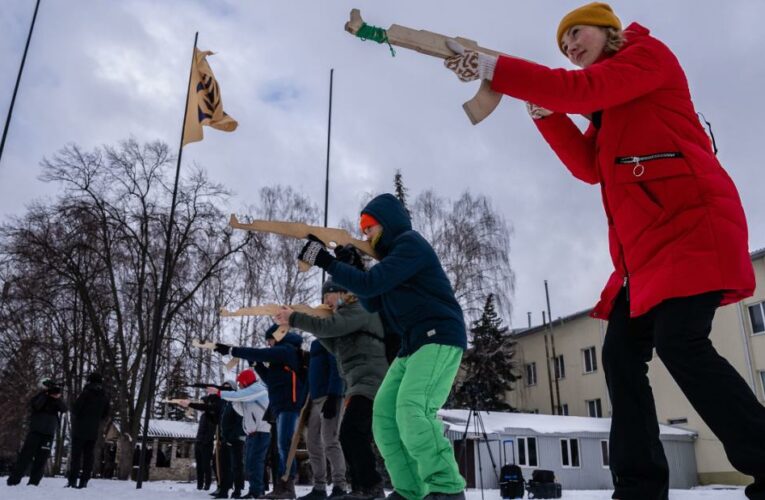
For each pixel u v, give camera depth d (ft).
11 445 95.71
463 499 10.14
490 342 102.01
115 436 102.17
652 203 7.30
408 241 10.96
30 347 83.30
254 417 25.55
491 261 91.91
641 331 7.87
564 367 111.45
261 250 86.84
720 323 84.64
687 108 7.72
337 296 17.74
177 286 82.64
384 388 11.44
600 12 8.32
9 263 78.33
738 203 7.33
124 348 83.10
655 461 7.50
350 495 15.38
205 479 36.58
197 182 86.38
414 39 7.52
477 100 7.52
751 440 6.33
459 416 83.82
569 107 7.38
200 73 47.37
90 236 80.89
